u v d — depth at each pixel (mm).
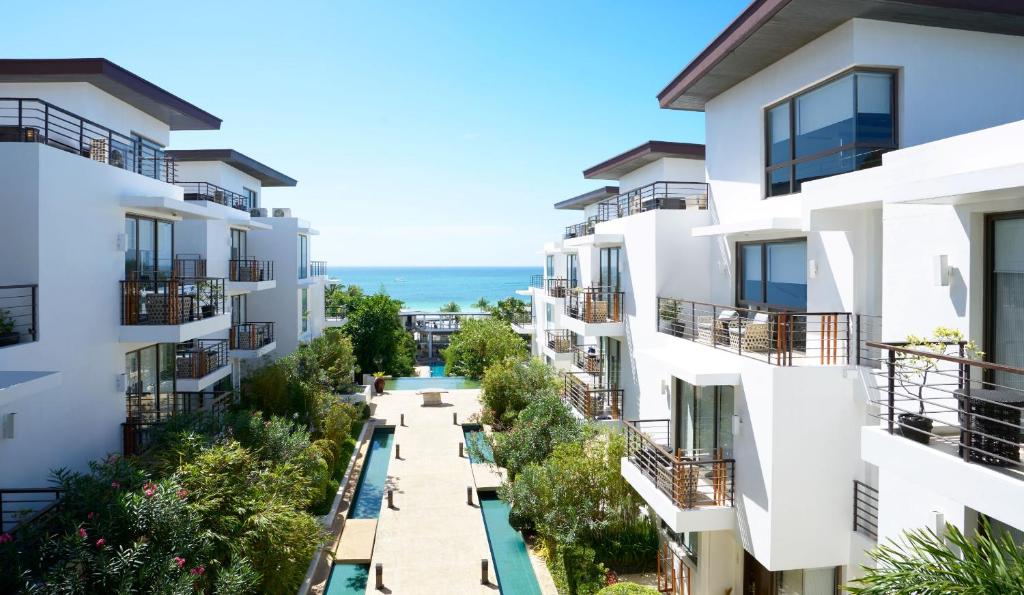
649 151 21094
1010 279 6902
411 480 20281
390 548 15406
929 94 10453
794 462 9523
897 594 5320
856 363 9789
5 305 10609
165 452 10945
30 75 14328
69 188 11664
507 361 26344
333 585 14117
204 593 8586
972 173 5934
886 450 6797
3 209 10656
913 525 7797
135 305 13711
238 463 11250
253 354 24312
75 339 11844
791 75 11930
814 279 11219
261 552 10180
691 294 15711
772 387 9508
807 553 9562
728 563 11844
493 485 19688
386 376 39500
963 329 7277
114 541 8117
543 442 17078
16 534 8117
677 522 10445
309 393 21047
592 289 19281
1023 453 5938
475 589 13438
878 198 8430
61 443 11328
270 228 27828
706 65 12969
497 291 191125
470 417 28312
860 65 10281
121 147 16469
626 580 13484
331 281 40781
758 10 10602
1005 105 10898
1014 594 4742
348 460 21875
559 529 13633
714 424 11812
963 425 6008
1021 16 10109
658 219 15656
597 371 20359
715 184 15133
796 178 12070
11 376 7898
